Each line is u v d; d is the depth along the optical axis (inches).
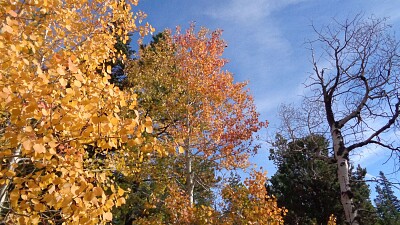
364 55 298.7
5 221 137.6
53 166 127.7
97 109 134.7
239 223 331.3
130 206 461.1
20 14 163.9
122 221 490.0
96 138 131.2
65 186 115.7
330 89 306.8
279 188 770.8
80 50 189.9
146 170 391.2
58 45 195.3
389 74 288.5
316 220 656.4
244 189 343.0
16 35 138.0
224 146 410.3
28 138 107.7
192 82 431.5
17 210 135.6
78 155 130.1
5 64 123.6
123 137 131.3
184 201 354.0
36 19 178.9
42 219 125.4
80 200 118.1
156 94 466.9
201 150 409.4
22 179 124.3
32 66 174.2
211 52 469.7
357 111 289.9
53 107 123.0
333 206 647.8
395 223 713.0
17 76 120.0
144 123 137.6
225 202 349.1
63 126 120.0
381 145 265.4
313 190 667.4
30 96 112.8
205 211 337.4
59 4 192.7
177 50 477.7
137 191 491.5
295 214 669.3
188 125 416.8
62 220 123.9
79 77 123.2
